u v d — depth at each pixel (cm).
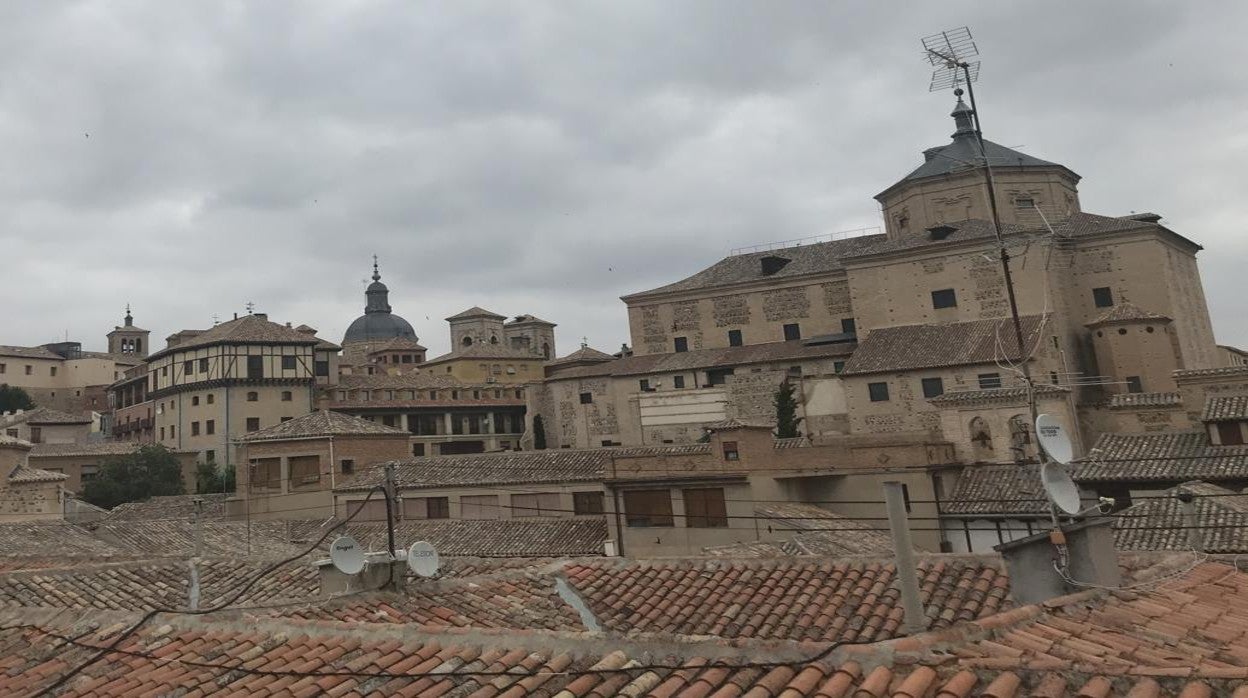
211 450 8250
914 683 697
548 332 14312
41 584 1628
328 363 9331
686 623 1396
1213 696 645
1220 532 2430
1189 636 886
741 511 3644
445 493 4544
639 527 3838
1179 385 4162
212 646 1108
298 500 5094
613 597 1550
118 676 1052
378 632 1062
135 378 9838
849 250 7675
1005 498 3609
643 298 8250
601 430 7919
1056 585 1086
